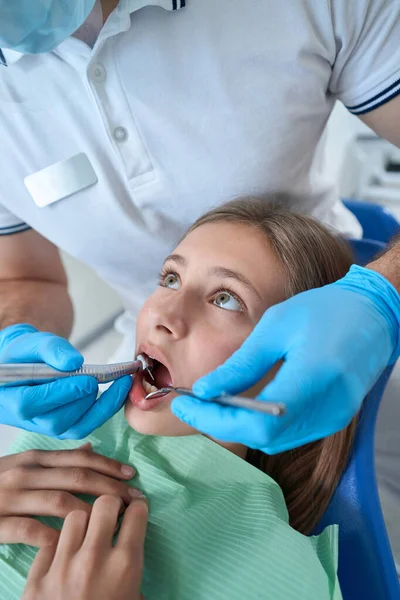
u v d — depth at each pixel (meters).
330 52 0.89
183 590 0.74
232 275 0.89
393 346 0.78
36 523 0.76
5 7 0.67
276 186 1.02
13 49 0.73
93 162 0.97
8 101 0.91
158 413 0.83
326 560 0.81
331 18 0.86
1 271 1.22
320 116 0.98
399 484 1.25
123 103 0.89
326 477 0.95
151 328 0.85
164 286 0.95
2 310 1.17
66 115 0.93
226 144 0.94
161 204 1.01
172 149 0.94
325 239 1.04
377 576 0.87
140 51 0.86
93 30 0.84
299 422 0.65
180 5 0.82
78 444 0.94
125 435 0.93
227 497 0.84
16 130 0.96
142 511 0.77
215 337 0.85
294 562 0.76
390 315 0.76
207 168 0.97
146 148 0.94
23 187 1.03
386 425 1.27
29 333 0.86
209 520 0.80
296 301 0.75
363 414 0.95
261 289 0.90
